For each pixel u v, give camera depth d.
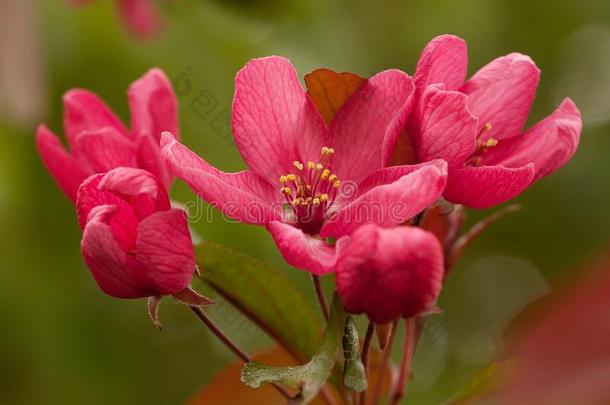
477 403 0.37
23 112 0.46
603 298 0.30
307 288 0.50
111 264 0.34
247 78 0.35
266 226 0.35
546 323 0.30
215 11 0.54
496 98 0.36
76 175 0.38
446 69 0.35
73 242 0.55
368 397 0.38
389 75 0.35
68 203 0.55
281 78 0.36
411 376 0.39
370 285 0.33
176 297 0.34
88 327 0.54
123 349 0.55
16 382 0.54
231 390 0.39
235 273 0.37
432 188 0.34
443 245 0.38
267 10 0.53
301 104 0.36
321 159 0.36
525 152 0.36
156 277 0.34
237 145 0.36
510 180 0.35
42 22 0.50
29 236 0.55
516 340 0.31
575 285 0.30
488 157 0.36
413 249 0.33
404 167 0.34
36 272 0.54
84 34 0.55
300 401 0.33
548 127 0.36
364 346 0.34
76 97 0.38
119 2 0.52
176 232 0.34
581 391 0.30
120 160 0.37
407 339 0.37
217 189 0.34
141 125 0.38
